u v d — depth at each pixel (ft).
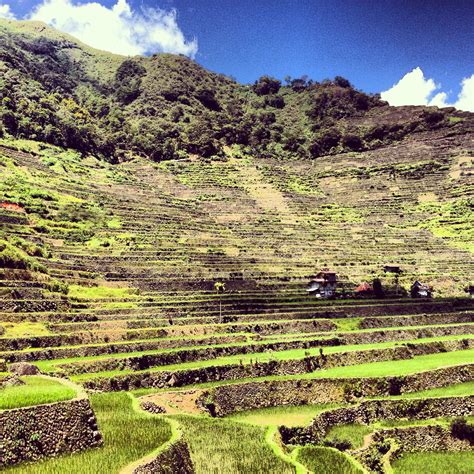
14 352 157.58
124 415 110.42
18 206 314.14
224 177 535.19
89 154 515.91
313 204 485.97
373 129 649.61
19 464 79.30
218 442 118.62
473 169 513.04
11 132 465.88
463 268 354.13
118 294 242.99
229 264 315.17
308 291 291.79
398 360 208.23
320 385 167.63
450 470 129.80
